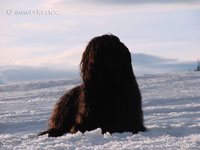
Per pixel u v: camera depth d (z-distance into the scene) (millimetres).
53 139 12766
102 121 15211
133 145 11188
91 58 14875
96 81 14953
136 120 15656
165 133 14773
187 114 25391
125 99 15250
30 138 14242
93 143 11977
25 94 56125
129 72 15305
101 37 15125
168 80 68188
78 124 15461
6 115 30812
